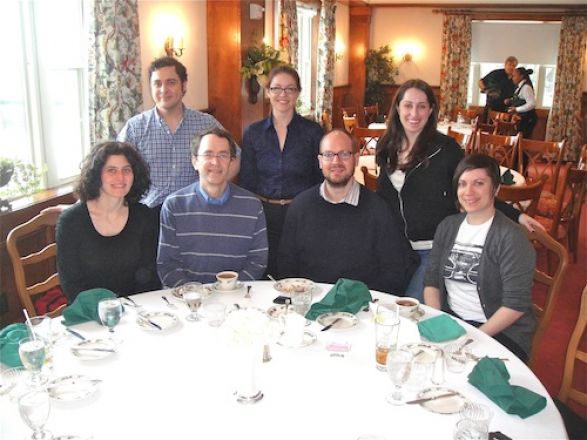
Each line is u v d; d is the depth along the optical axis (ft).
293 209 8.00
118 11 11.30
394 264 7.84
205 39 17.80
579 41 32.32
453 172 8.54
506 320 6.70
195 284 6.72
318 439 4.10
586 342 10.75
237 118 18.44
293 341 5.41
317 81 28.17
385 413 4.41
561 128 33.45
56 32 11.59
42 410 3.94
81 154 12.76
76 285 7.16
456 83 34.73
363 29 34.83
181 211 7.52
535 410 4.41
